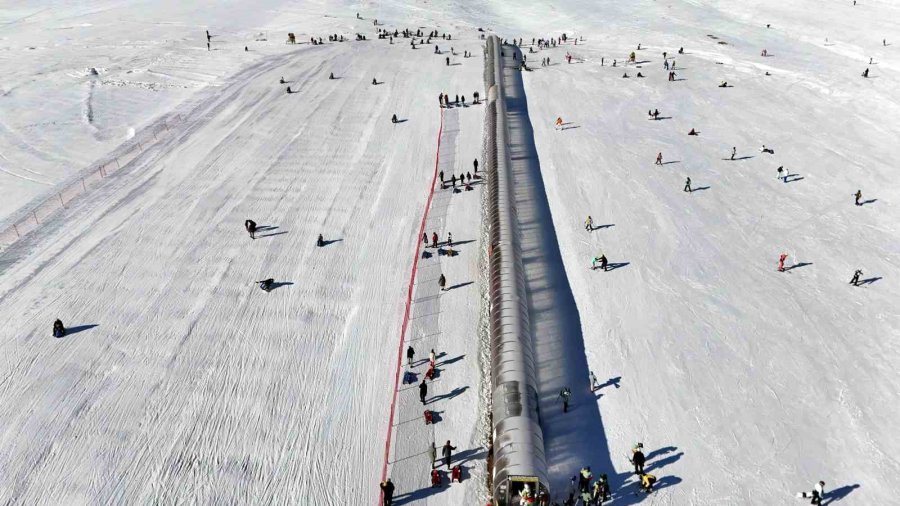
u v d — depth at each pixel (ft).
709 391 95.04
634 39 324.19
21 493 77.56
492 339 97.81
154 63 269.44
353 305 114.83
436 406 91.45
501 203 132.87
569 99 222.69
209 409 91.25
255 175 164.14
